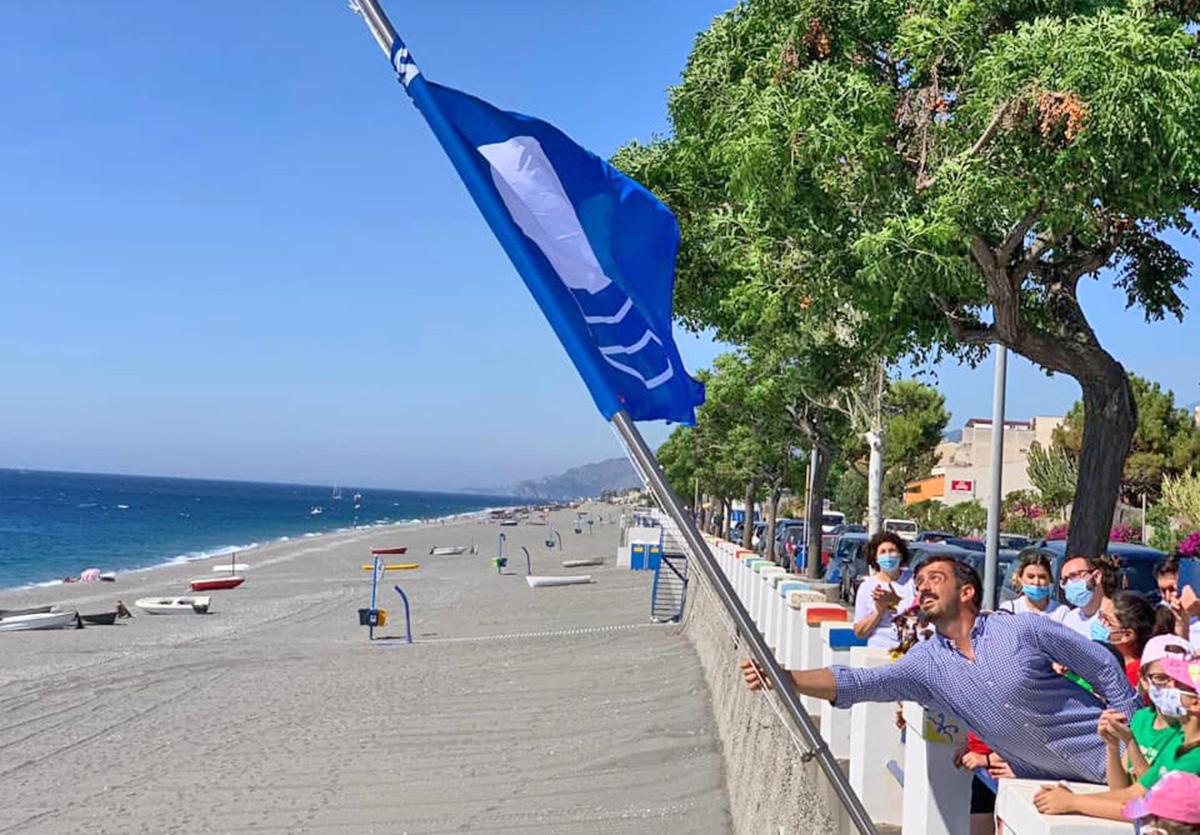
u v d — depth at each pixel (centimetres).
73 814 1248
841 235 974
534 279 475
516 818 1176
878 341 1298
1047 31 848
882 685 431
